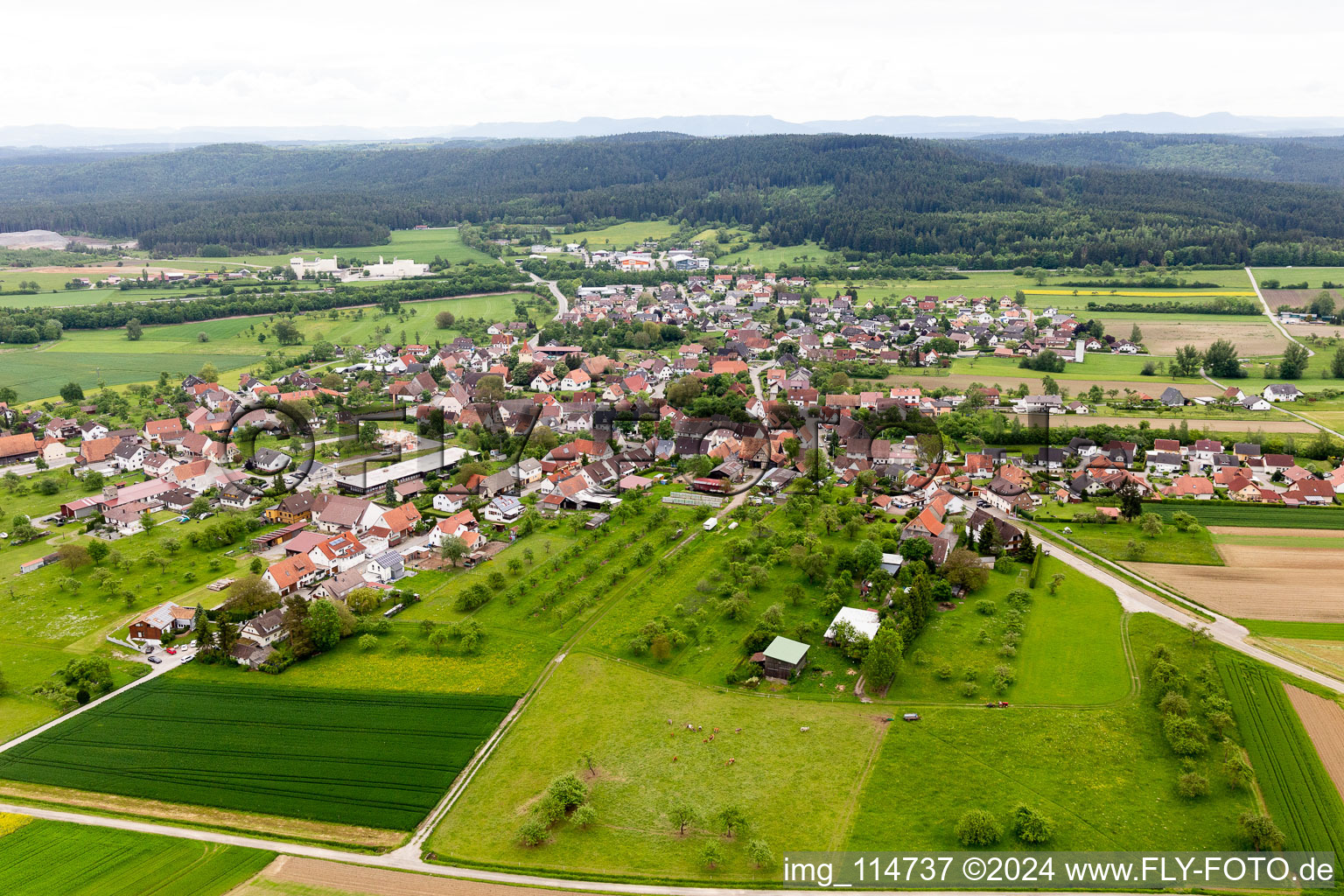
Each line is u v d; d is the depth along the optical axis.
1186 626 132.75
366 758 105.88
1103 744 105.38
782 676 121.81
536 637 134.12
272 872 87.44
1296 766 99.69
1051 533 172.88
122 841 92.19
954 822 93.12
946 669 120.88
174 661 129.38
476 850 90.38
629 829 93.25
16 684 122.50
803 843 90.62
